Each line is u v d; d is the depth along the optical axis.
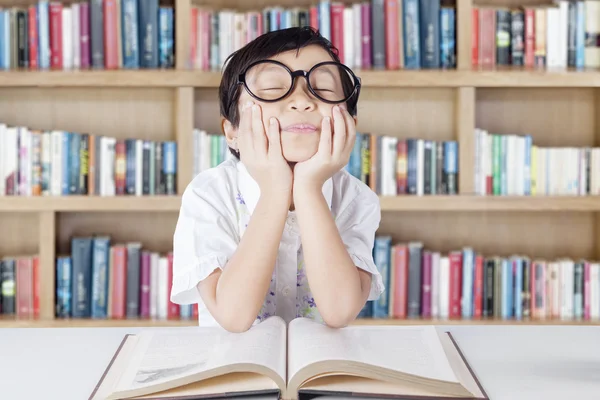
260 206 0.99
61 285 2.38
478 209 2.35
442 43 2.37
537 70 2.34
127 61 2.34
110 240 2.50
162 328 0.97
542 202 2.36
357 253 1.07
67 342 0.99
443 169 2.38
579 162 2.41
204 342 0.90
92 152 2.34
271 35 1.02
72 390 0.82
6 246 2.54
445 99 2.54
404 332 0.94
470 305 2.43
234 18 2.34
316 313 1.13
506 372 0.87
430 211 2.61
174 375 0.79
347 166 2.38
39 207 2.32
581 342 0.99
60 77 2.25
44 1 2.33
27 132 2.33
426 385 0.78
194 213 1.08
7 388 0.82
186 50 2.32
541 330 1.05
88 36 2.34
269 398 0.78
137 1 2.33
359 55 2.36
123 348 0.93
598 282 2.44
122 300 2.39
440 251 2.62
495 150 2.39
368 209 1.16
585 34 2.40
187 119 2.32
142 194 2.36
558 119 2.58
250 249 0.96
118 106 2.51
